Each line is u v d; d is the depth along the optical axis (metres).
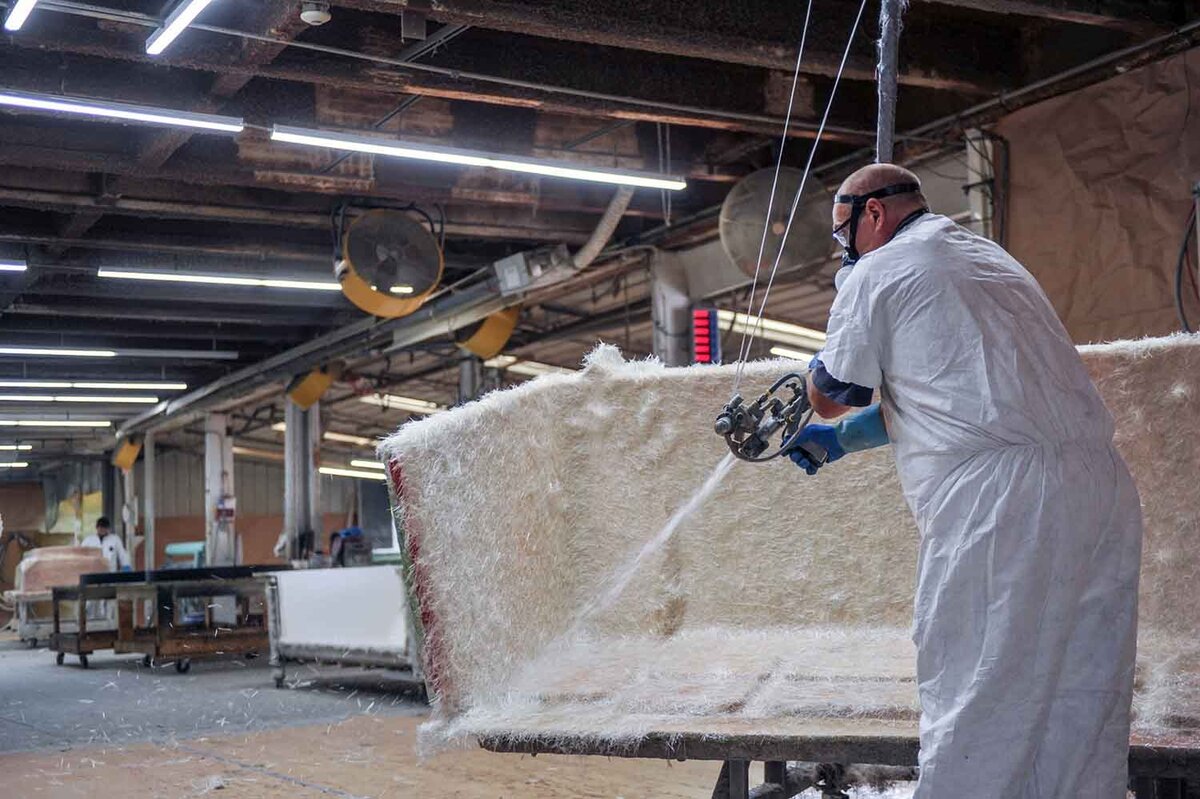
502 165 7.76
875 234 2.25
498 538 2.87
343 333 13.59
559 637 3.34
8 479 27.08
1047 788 1.89
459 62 6.85
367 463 24.55
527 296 11.92
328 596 7.83
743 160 9.15
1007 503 1.92
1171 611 2.93
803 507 3.38
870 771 2.88
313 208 9.62
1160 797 2.24
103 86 7.02
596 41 6.27
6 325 13.52
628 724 2.16
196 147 8.32
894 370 2.08
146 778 4.84
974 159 7.65
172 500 25.42
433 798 4.21
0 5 5.88
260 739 5.81
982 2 6.14
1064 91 7.08
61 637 11.12
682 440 3.46
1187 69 6.50
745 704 2.30
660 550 3.45
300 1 5.65
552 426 3.43
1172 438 2.94
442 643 2.45
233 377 16.06
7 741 6.05
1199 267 5.91
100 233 10.22
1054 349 2.02
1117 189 6.84
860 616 3.30
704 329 10.16
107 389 17.78
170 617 9.84
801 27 6.70
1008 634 1.88
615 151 8.67
